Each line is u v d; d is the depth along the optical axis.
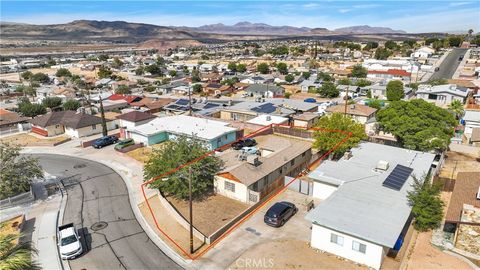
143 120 66.00
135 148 54.28
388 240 23.73
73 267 25.66
